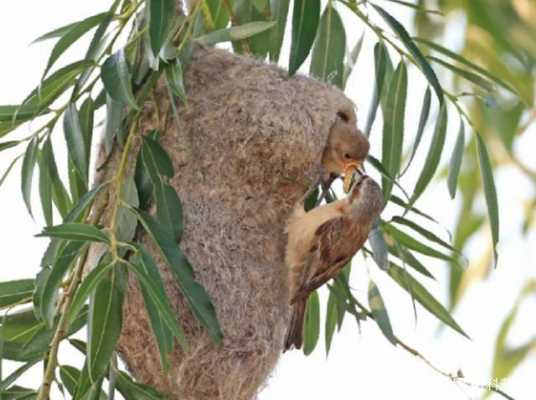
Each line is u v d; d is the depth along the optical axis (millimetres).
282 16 11586
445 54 11578
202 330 10188
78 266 9883
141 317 10227
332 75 11836
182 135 10578
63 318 9547
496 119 13516
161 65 10133
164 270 10188
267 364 10516
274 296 10625
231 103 10656
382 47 11391
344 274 12094
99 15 10422
